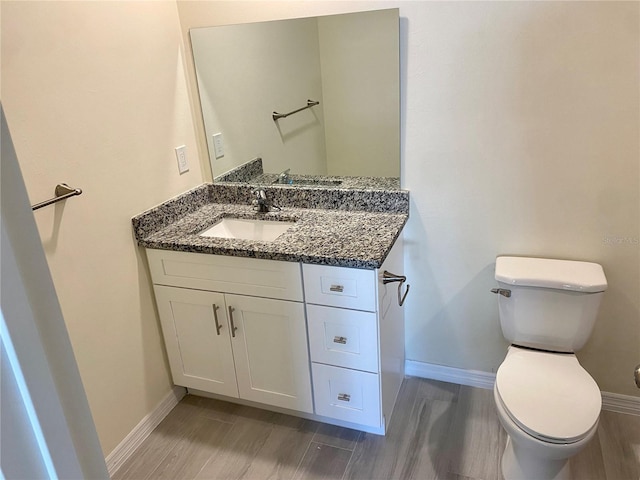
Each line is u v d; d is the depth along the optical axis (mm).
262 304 1893
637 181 1721
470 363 2252
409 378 2363
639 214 1758
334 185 2139
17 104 1439
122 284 1904
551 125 1754
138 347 2023
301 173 2170
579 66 1654
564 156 1777
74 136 1632
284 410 2174
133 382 2014
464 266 2074
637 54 1582
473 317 2154
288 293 1828
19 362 497
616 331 1943
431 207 2027
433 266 2123
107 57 1732
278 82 2041
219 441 2049
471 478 1793
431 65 1822
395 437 1999
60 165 1591
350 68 1926
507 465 1778
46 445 540
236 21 2014
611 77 1633
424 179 1994
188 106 2186
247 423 2143
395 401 2172
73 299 1690
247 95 2109
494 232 1974
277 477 1856
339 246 1769
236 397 2156
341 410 1965
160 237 1979
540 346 1887
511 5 1657
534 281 1775
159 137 2021
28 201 501
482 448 1921
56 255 1609
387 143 1990
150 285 2062
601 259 1866
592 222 1825
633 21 1552
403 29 1812
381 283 1732
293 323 1876
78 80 1629
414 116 1914
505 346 2160
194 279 1967
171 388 2258
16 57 1426
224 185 2316
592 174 1766
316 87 1998
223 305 1965
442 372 2307
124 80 1815
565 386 1638
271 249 1782
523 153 1823
